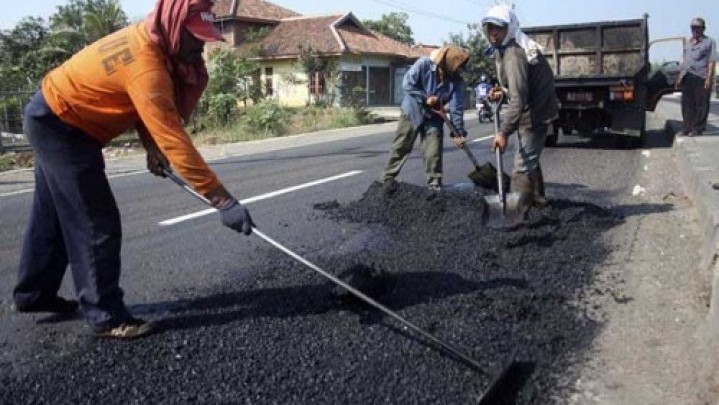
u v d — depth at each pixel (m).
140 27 3.39
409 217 6.21
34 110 3.41
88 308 3.64
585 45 12.55
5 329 3.87
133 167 11.70
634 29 12.08
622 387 3.20
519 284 4.43
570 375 3.31
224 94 21.88
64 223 3.53
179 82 3.58
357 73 39.34
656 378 3.27
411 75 6.86
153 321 3.83
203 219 6.73
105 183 3.56
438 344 3.40
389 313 3.54
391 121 26.17
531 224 5.78
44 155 3.44
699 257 5.06
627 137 11.87
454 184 8.08
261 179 9.46
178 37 3.34
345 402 3.04
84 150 3.46
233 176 9.91
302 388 3.15
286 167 10.81
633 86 11.21
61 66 3.50
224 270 4.89
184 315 4.00
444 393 3.11
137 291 4.48
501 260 4.91
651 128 16.03
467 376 3.25
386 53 39.88
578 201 6.92
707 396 3.08
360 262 4.88
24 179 10.73
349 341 3.60
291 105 37.97
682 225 6.04
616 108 11.57
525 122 5.92
